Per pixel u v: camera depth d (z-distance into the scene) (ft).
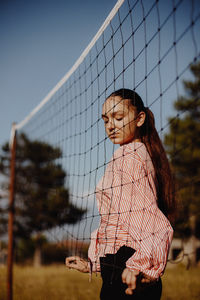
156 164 6.81
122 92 7.09
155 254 5.18
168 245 5.34
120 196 5.88
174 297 16.46
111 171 6.29
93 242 6.64
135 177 5.91
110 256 5.92
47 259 74.28
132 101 6.97
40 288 18.60
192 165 45.55
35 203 45.55
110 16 8.42
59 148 13.73
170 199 6.71
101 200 6.39
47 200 44.19
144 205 5.66
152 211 5.62
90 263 6.54
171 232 5.49
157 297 5.75
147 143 6.98
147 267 5.15
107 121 7.11
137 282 5.00
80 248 8.29
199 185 31.12
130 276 4.92
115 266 5.77
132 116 6.88
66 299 15.60
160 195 6.66
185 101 54.60
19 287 18.24
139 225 5.57
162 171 6.78
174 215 6.76
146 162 6.20
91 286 18.54
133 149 6.27
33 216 53.01
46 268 34.73
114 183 6.06
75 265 6.75
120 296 5.73
